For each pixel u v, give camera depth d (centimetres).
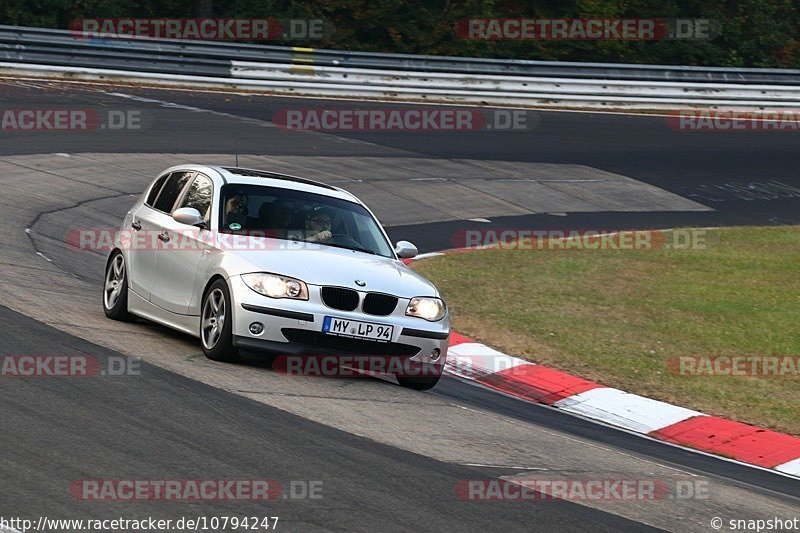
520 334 2473
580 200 4597
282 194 2041
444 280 3022
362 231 2047
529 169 4988
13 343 1716
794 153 5725
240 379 1705
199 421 1420
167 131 4703
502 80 6234
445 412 1727
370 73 6025
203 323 1844
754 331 2662
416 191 4403
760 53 9050
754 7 9150
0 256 2577
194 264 1903
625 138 5725
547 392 2067
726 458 1773
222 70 5809
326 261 1855
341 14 8338
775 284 3234
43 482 1125
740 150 5688
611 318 2708
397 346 1825
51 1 7638
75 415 1373
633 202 4650
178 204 2072
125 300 2097
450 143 5312
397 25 8269
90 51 5541
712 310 2859
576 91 6334
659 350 2434
